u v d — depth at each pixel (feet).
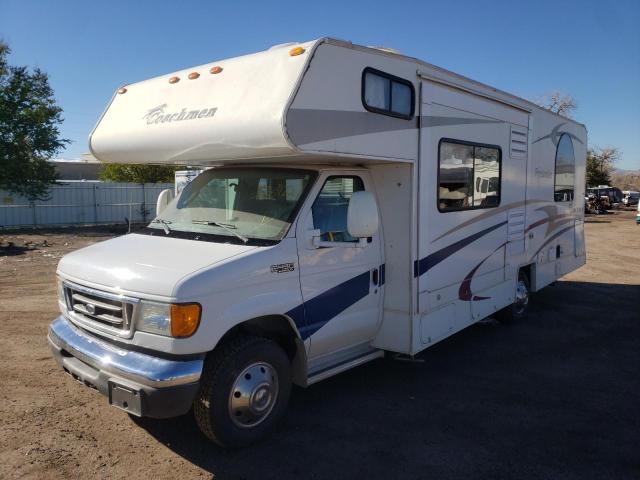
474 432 13.99
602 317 26.40
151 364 11.16
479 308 20.15
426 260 16.42
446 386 17.15
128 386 11.07
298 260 13.32
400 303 16.08
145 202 86.02
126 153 15.85
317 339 13.98
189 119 13.89
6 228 73.26
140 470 11.78
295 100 11.91
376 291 15.97
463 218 18.43
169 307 11.00
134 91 16.65
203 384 11.89
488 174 20.08
